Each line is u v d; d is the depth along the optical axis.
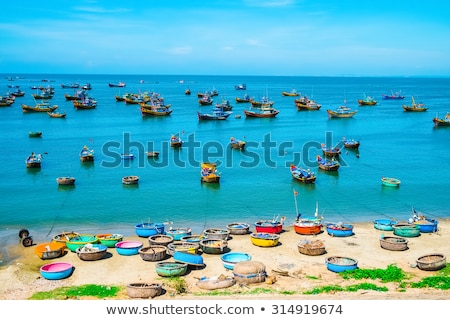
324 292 30.59
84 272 36.09
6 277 35.06
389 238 42.47
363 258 38.69
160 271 34.62
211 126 129.38
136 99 189.50
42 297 30.91
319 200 59.53
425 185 67.25
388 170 77.06
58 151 91.06
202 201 58.72
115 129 122.06
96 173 73.44
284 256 39.28
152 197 60.47
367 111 175.00
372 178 71.44
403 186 66.62
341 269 35.00
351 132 120.75
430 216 53.12
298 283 32.75
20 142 101.44
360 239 44.03
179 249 39.19
